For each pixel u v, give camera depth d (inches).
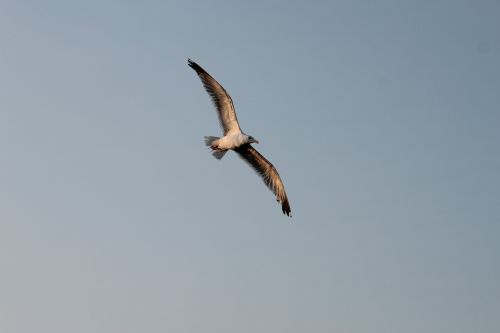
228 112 881.5
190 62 873.5
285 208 940.0
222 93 873.5
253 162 946.7
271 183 949.2
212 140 884.6
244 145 916.6
